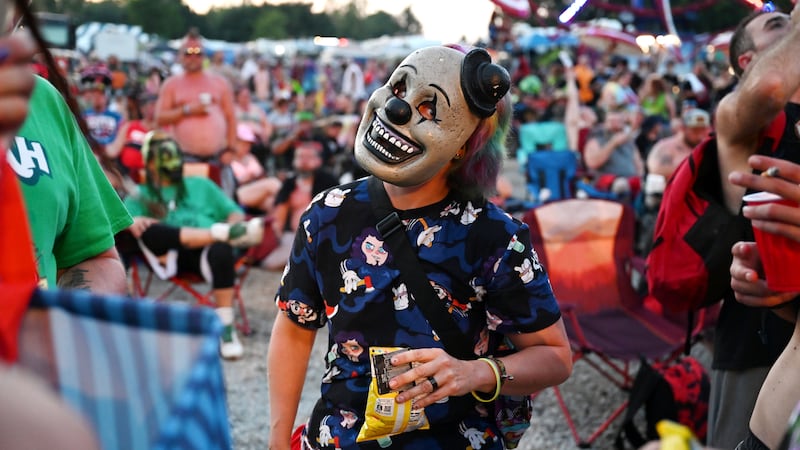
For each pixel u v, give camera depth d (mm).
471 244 1833
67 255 1729
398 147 1774
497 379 1769
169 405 837
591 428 4227
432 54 1811
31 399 603
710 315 4105
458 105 1765
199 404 750
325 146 8922
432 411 1814
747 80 2324
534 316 1847
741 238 2486
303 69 22531
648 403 3707
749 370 2422
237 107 10719
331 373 1901
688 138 6234
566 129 9547
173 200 5387
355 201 1892
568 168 8047
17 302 867
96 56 14844
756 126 2375
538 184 8070
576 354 4273
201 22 63625
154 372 851
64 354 880
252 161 8234
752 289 1900
